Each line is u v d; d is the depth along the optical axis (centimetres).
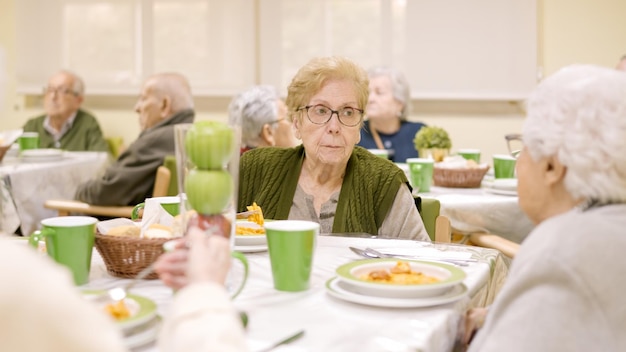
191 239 105
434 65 516
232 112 302
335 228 198
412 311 121
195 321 89
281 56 543
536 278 110
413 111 527
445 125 522
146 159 342
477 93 510
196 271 98
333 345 104
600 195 115
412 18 518
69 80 530
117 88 572
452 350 124
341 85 196
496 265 161
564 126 116
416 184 309
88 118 541
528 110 123
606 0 491
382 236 188
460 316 127
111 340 75
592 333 108
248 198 210
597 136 114
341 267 136
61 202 350
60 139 538
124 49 571
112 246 138
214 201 122
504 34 502
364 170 204
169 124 367
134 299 113
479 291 143
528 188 123
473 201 281
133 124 576
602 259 109
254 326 112
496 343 111
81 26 578
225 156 124
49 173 380
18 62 588
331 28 534
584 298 108
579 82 116
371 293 126
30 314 69
